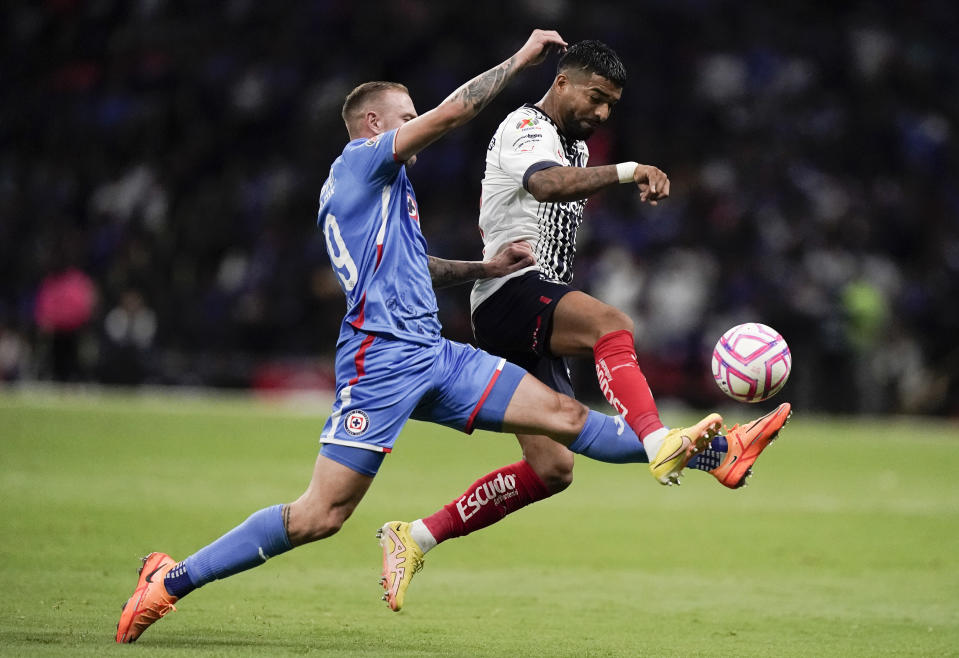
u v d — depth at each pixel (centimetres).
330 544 2978
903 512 3788
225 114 9844
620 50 9875
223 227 8862
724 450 1917
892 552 3059
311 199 8956
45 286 7594
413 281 1889
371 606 2277
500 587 2530
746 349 1928
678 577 2689
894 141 9731
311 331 8144
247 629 2005
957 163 9825
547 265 2152
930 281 8625
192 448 4878
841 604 2391
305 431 5672
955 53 10688
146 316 7806
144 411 6384
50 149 10012
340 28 10106
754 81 9788
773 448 5809
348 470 1841
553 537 3216
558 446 2091
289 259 8356
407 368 1850
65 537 2844
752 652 1911
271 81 9850
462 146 9038
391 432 1845
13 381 7975
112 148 9831
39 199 9406
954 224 9206
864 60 10231
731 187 8875
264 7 10400
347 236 1877
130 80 10294
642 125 9419
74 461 4344
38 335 8094
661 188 1848
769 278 7975
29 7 11100
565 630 2083
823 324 7594
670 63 9900
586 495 4112
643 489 4319
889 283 8256
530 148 2033
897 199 9188
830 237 8456
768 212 8638
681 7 10200
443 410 1905
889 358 7862
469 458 4994
